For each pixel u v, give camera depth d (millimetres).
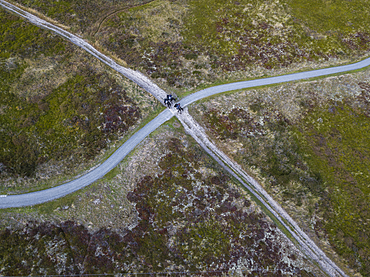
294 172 45125
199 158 44375
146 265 34594
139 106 48812
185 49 59750
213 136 47688
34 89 48906
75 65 53250
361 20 70938
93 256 34594
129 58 55812
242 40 63094
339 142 49562
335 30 67938
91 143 44281
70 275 33000
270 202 42781
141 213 38406
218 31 64562
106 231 36750
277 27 66562
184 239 36938
